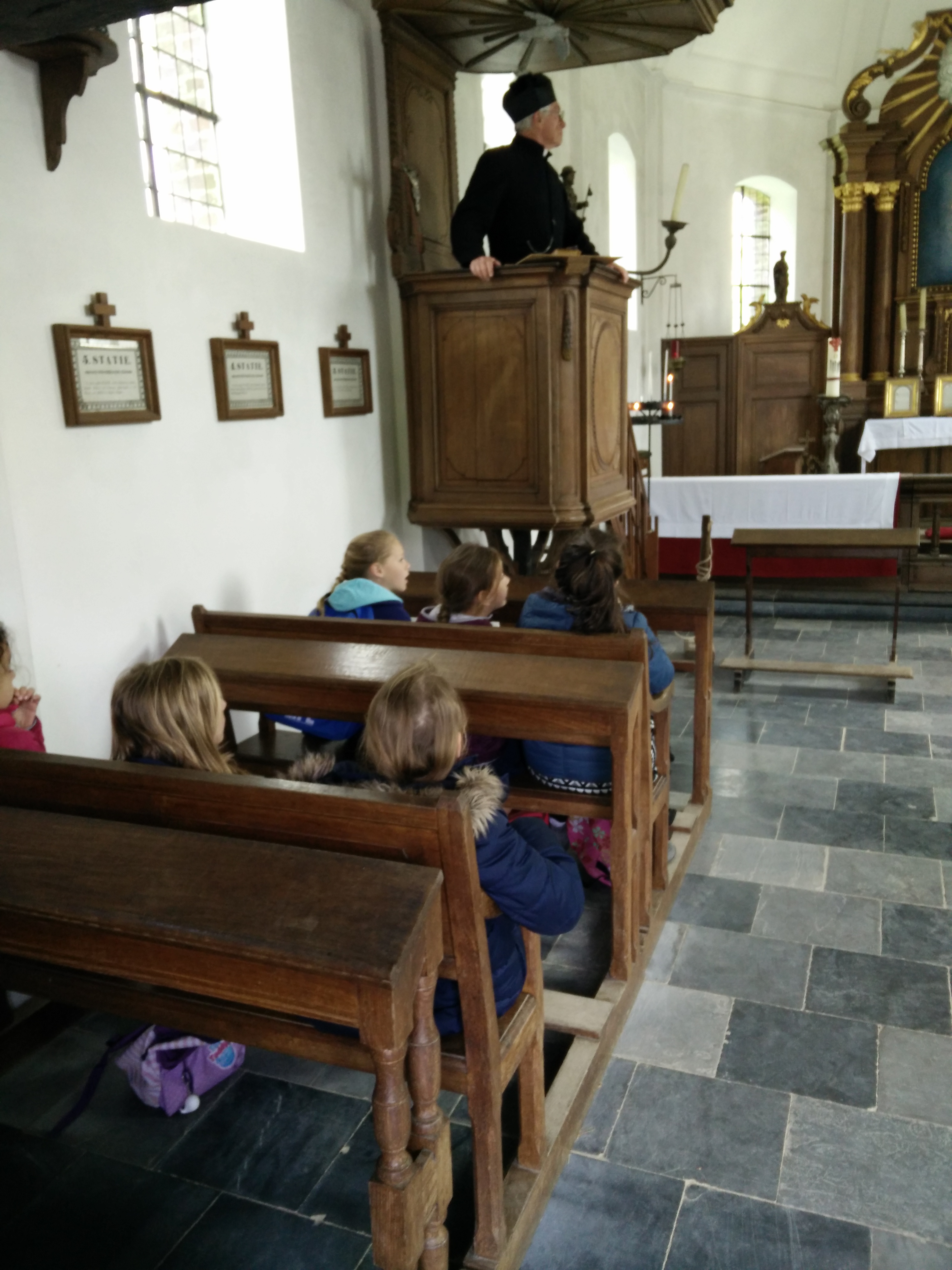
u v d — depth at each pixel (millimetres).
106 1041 2738
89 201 3115
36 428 2943
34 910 1542
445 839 1599
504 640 2924
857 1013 2781
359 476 4953
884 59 10727
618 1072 2566
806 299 11039
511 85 4883
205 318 3705
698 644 3865
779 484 7523
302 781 1887
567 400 4711
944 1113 2393
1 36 2102
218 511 3830
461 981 1729
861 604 7285
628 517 6062
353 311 4836
